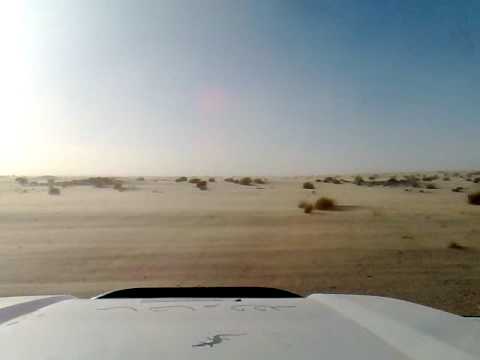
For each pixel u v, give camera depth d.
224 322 2.21
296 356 1.71
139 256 13.89
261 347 1.81
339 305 2.72
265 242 16.38
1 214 26.23
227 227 20.48
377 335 2.03
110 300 2.78
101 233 18.91
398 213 25.45
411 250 14.58
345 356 1.72
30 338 1.94
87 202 35.81
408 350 1.82
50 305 2.74
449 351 1.80
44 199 39.06
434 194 41.84
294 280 10.74
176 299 2.81
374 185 59.41
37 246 15.74
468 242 15.95
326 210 27.61
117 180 69.12
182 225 21.30
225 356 1.69
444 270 11.65
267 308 2.55
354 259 13.23
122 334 1.99
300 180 76.69
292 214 25.47
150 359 1.66
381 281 10.53
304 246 15.45
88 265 12.59
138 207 31.19
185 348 1.79
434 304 8.44
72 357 1.69
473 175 87.88
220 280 10.77
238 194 43.50
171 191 49.12
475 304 8.39
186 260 13.27
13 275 11.36
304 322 2.24
